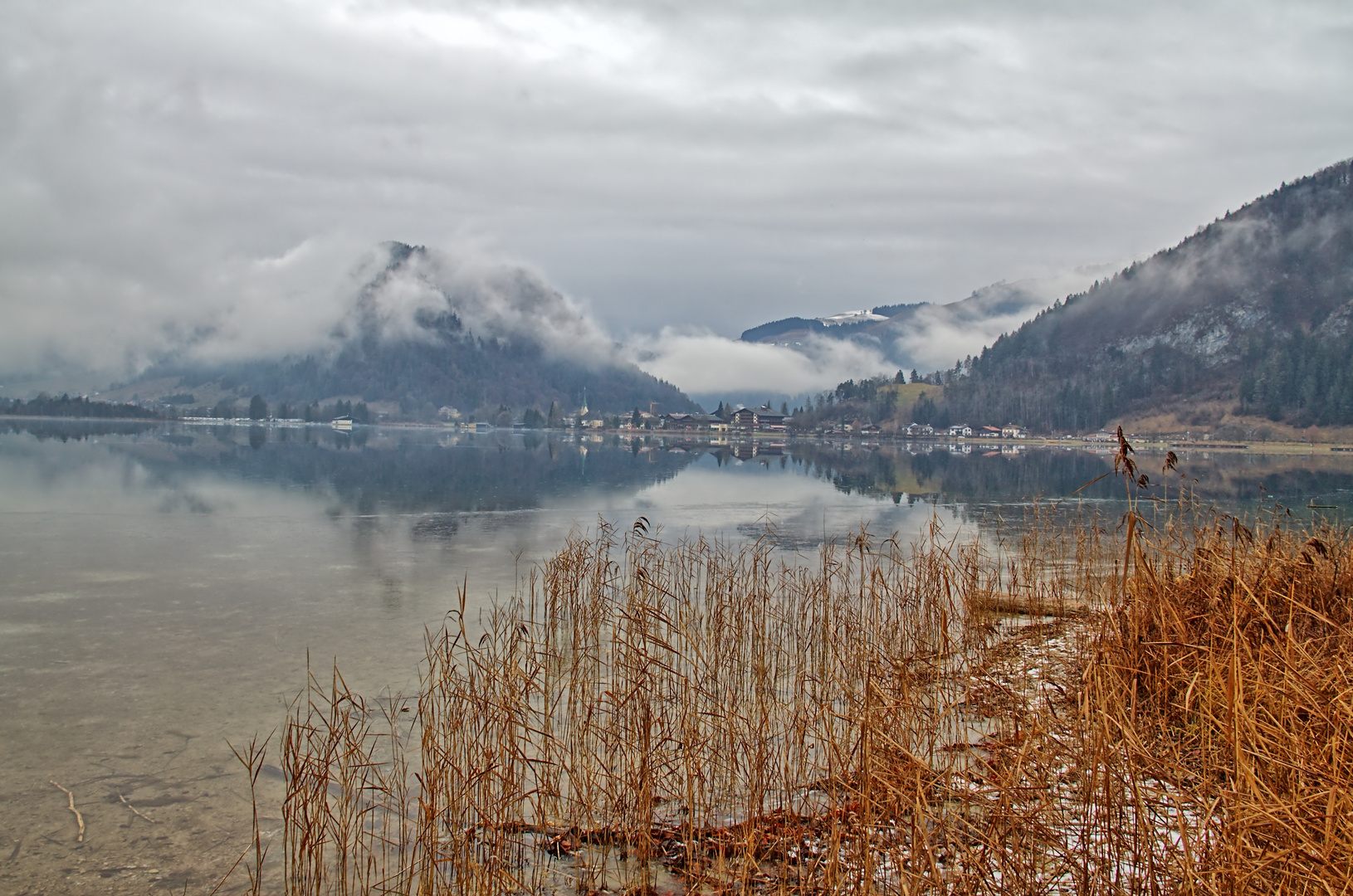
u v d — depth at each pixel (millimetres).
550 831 8656
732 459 92250
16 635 16844
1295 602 7500
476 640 16219
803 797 9148
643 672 8961
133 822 9289
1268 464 95000
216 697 13297
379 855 8438
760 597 16531
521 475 60906
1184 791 6188
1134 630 7480
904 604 15367
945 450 129375
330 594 20750
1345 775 5602
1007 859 6277
